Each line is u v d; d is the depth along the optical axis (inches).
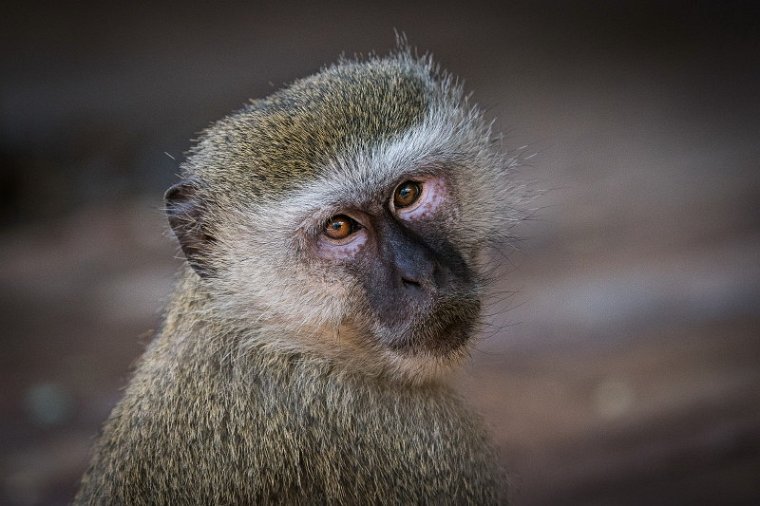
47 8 1502.2
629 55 1429.6
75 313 826.2
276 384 374.0
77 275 888.3
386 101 398.9
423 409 389.7
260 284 385.4
